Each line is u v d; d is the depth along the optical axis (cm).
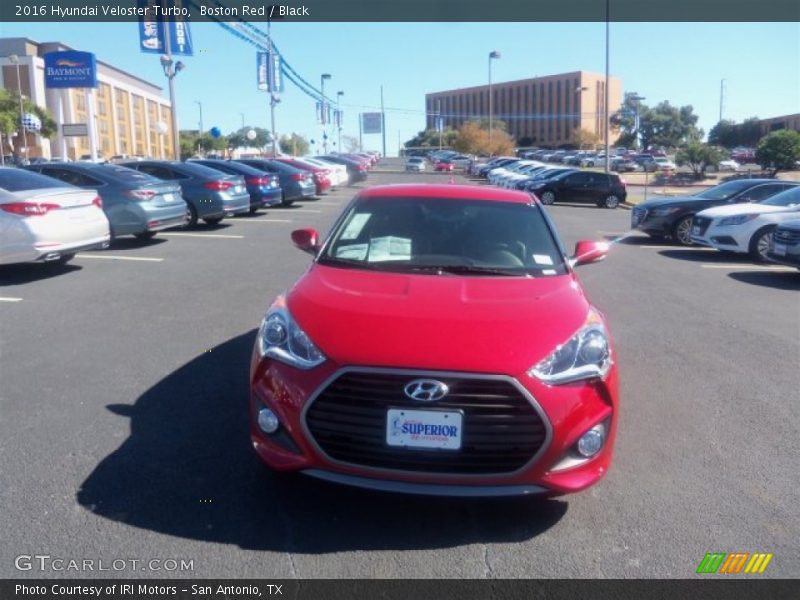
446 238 491
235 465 421
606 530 365
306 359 357
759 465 443
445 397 339
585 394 356
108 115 7044
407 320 370
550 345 359
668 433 489
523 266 468
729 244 1259
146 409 503
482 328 365
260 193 1912
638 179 4338
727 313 855
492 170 3816
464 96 13000
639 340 725
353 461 348
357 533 356
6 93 5200
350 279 433
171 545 341
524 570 330
